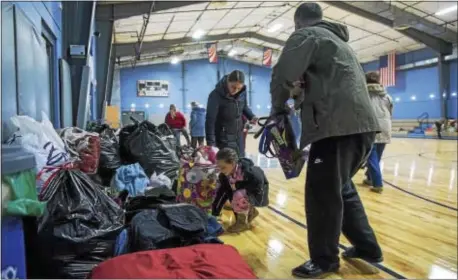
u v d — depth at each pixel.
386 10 11.51
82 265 1.53
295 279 1.75
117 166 3.24
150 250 1.53
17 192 1.03
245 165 2.56
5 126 1.84
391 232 2.54
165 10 10.34
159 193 2.33
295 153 1.90
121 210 1.84
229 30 16.30
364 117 1.70
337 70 1.68
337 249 1.79
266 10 13.23
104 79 9.16
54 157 1.88
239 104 3.21
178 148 3.89
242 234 2.48
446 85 14.91
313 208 1.76
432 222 2.78
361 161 1.82
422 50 16.14
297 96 1.80
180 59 20.44
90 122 5.25
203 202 2.74
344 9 11.84
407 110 17.02
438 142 12.05
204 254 1.44
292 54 1.63
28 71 2.53
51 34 3.92
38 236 1.49
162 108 20.70
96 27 8.95
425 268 1.92
